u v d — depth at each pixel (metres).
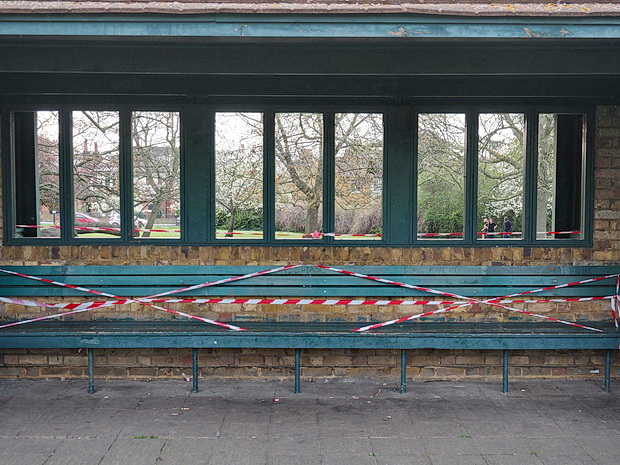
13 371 5.81
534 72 4.66
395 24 4.00
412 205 5.79
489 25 3.99
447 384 5.75
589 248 5.85
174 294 5.71
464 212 5.86
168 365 5.83
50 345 5.23
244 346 5.29
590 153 5.79
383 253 5.83
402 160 5.75
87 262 5.78
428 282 5.73
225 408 5.10
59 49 4.68
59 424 4.73
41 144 5.78
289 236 5.85
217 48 4.69
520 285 5.73
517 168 5.86
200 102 5.69
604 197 5.82
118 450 4.27
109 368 5.82
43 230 5.83
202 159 5.73
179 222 5.84
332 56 4.72
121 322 5.79
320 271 5.75
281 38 4.07
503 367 5.55
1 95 5.63
